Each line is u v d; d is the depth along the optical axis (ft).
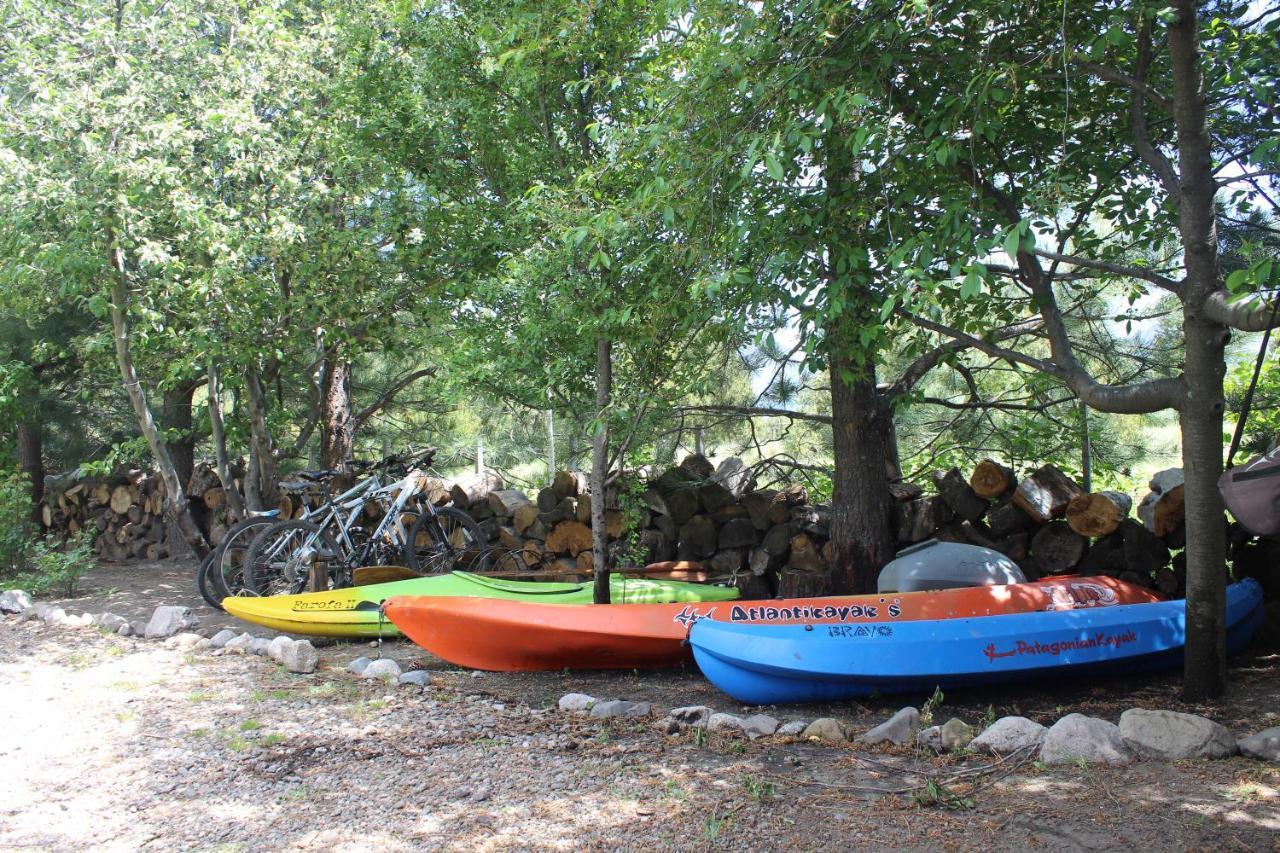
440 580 21.21
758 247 14.66
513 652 17.19
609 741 12.89
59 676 16.99
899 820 9.84
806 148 12.63
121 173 21.13
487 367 19.11
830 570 20.54
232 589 24.21
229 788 11.28
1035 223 15.93
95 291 23.94
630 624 16.71
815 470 23.52
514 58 18.01
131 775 11.78
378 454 40.55
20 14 22.25
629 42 18.63
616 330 18.16
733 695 14.64
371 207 25.44
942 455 23.71
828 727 12.74
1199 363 13.20
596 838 9.67
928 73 15.25
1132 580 18.34
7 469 37.01
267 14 23.73
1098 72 13.43
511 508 26.27
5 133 21.45
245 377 26.30
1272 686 14.52
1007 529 19.33
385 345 26.94
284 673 17.07
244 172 23.59
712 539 23.13
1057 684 15.57
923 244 12.71
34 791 11.28
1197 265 13.07
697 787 10.96
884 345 14.39
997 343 19.56
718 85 14.26
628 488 22.61
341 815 10.42
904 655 14.26
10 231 21.50
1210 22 14.79
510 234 22.27
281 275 24.98
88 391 34.91
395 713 14.49
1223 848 8.85
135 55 23.43
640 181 17.29
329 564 23.34
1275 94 14.24
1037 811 9.89
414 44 21.56
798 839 9.48
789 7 14.08
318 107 26.91
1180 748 11.18
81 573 29.86
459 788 11.10
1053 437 21.85
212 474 33.47
